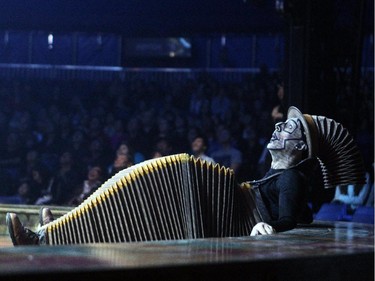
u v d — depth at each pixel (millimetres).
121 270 2838
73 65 19766
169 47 19281
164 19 19047
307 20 11914
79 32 19719
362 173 6531
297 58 11992
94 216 5539
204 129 16641
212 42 19078
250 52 18828
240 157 14828
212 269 3172
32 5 19328
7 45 19859
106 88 19516
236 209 5945
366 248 4258
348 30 12773
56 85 19797
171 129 16547
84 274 2742
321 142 6414
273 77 17797
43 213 6238
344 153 6465
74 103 19344
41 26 19578
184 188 5688
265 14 18359
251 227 6062
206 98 18344
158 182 5645
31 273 2635
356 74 12695
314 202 11938
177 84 19078
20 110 19297
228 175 5883
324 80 12375
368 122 15766
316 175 11828
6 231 8422
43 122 18109
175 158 5723
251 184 6230
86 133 16891
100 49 19594
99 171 12352
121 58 19547
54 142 17484
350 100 12734
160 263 3047
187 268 3078
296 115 6395
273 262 3451
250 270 3342
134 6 18938
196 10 18703
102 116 18641
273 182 6148
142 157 15891
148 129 16859
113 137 16547
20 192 14961
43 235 5570
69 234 5539
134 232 5559
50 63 19844
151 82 19328
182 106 18625
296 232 5461
